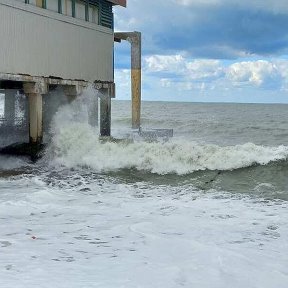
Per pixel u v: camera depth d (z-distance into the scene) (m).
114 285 4.95
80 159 15.73
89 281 5.06
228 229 7.82
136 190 11.91
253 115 71.75
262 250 6.57
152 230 7.62
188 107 114.81
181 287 4.99
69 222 8.21
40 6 16.06
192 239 7.04
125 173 14.30
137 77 23.89
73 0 18.05
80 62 18.44
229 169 14.08
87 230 7.62
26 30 15.14
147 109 96.50
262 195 11.31
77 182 12.88
